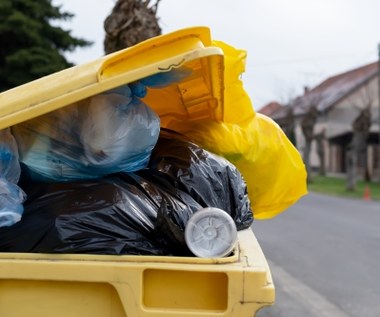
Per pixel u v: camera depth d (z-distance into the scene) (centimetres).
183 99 281
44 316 181
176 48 191
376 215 1655
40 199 203
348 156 2870
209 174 244
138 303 177
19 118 185
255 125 326
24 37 1639
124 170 221
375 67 4731
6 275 179
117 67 188
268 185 336
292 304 607
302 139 5031
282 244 1027
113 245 192
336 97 4656
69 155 208
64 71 214
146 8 522
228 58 302
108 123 203
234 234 186
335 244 1034
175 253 198
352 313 578
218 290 179
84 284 181
